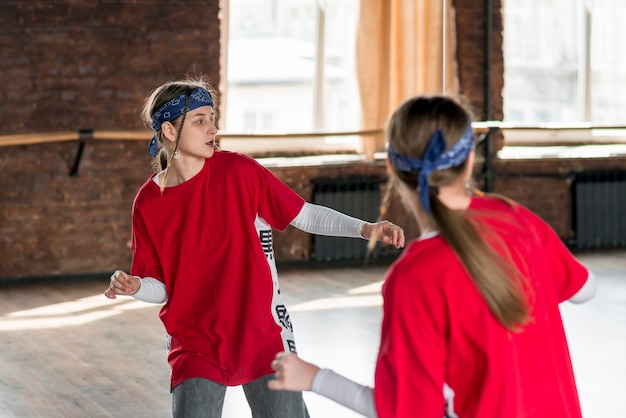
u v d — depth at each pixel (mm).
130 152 8523
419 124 2002
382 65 8844
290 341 3156
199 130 3076
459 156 2002
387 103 8898
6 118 8211
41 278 8430
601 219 9633
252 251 3109
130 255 8625
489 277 1939
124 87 8398
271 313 3139
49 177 8367
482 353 1971
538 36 9547
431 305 1970
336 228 3088
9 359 5949
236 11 8734
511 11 9453
